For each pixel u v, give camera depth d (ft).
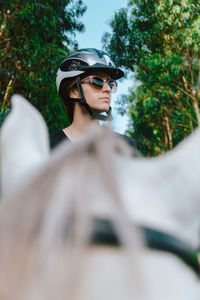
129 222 1.88
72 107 7.76
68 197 1.95
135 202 2.18
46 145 2.78
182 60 37.52
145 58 41.37
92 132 2.12
